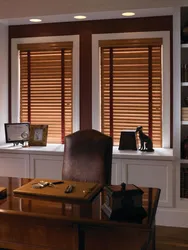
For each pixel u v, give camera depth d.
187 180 3.49
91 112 4.12
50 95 4.27
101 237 1.65
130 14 3.73
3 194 2.01
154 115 3.97
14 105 4.36
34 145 4.12
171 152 3.64
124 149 3.80
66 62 4.18
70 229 1.68
